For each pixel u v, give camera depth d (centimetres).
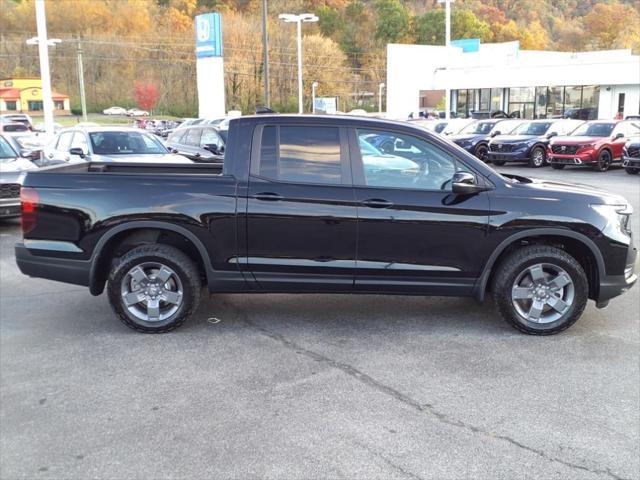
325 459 343
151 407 406
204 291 671
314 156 523
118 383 443
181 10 10181
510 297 526
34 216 529
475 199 516
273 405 407
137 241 546
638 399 414
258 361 481
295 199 514
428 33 10025
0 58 10281
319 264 521
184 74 9962
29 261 534
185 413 397
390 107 5091
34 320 582
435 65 5119
